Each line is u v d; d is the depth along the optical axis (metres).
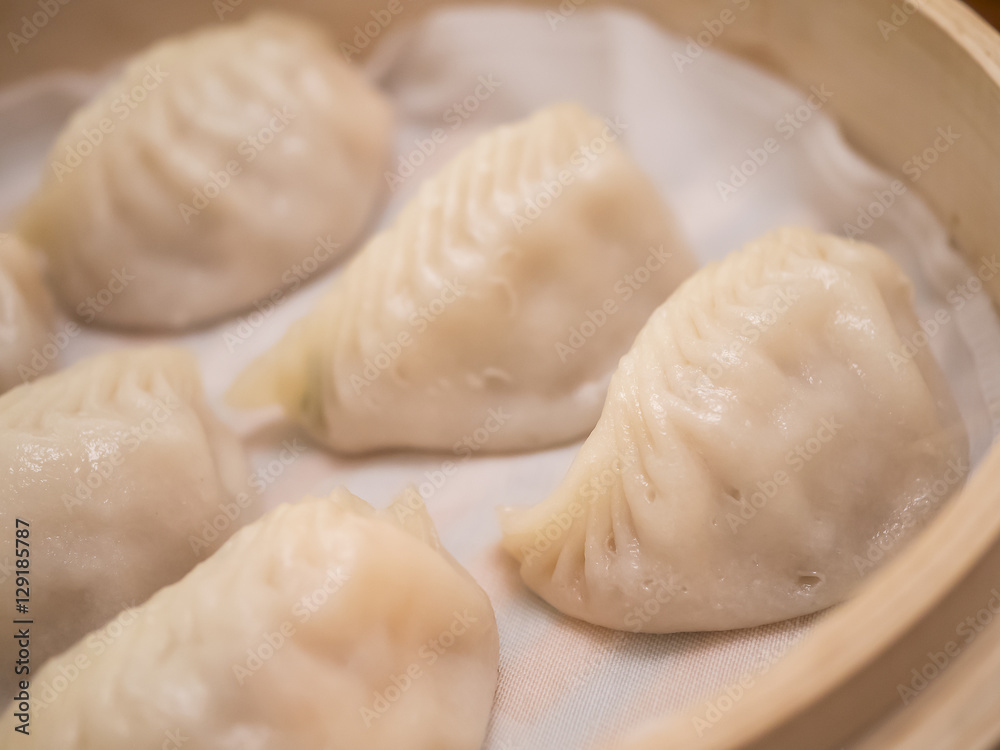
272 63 0.27
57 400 0.22
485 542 0.23
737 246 0.26
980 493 0.19
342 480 0.24
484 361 0.24
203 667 0.19
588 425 0.24
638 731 0.18
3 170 0.29
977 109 0.22
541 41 0.29
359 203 0.27
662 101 0.28
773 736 0.17
